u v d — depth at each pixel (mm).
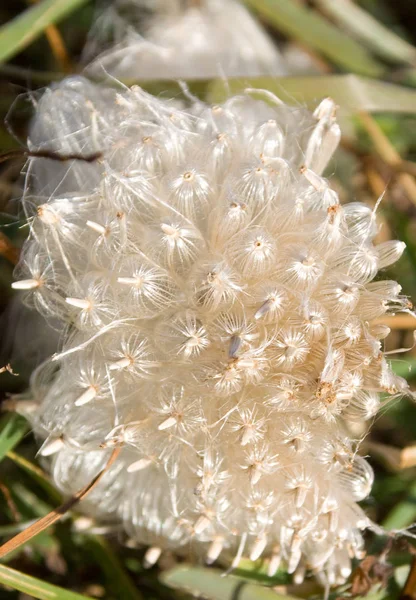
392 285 256
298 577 269
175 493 258
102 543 285
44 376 268
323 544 262
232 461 253
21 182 299
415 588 271
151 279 250
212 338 248
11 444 274
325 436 254
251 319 248
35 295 260
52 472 270
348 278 252
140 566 290
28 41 301
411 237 318
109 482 266
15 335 292
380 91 306
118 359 251
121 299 253
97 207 258
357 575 271
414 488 287
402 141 333
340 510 260
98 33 335
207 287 246
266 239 249
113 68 314
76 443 260
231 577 271
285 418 251
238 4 340
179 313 249
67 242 257
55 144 271
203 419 250
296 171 263
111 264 253
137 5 335
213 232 253
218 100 296
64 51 320
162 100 280
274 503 255
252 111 277
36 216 260
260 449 250
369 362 250
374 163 319
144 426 254
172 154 260
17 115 312
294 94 300
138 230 254
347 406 255
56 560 292
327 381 246
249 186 254
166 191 255
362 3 359
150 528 267
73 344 257
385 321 293
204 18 333
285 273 249
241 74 323
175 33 329
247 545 269
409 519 283
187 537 267
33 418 269
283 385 248
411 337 310
